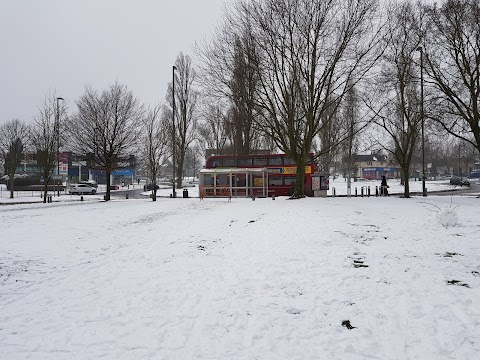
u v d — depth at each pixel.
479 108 22.64
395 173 93.06
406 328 4.52
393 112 27.92
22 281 7.33
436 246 8.54
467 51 21.27
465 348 3.99
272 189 30.92
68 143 31.62
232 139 40.16
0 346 4.50
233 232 12.09
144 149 35.91
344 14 20.83
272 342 4.39
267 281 6.72
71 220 16.28
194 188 51.84
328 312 5.17
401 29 23.44
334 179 67.25
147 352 4.26
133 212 19.42
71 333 4.85
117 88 58.41
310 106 22.11
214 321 5.07
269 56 21.30
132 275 7.59
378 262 7.43
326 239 9.93
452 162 89.06
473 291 5.51
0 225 14.65
